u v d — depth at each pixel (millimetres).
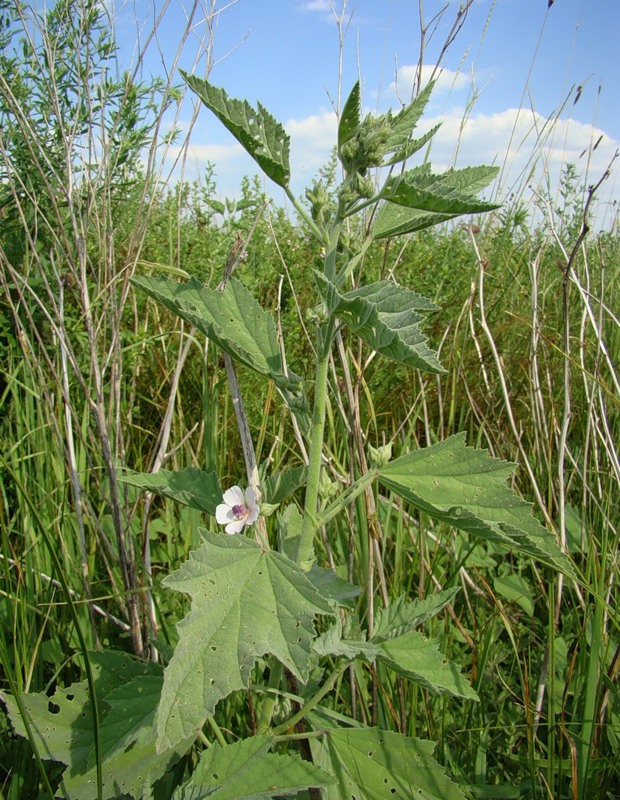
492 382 1121
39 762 518
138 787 534
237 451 982
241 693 720
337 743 561
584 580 721
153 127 935
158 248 1085
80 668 717
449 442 572
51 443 862
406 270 1235
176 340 1060
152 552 913
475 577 880
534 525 546
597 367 837
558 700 759
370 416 887
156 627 743
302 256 1252
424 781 535
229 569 475
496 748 731
